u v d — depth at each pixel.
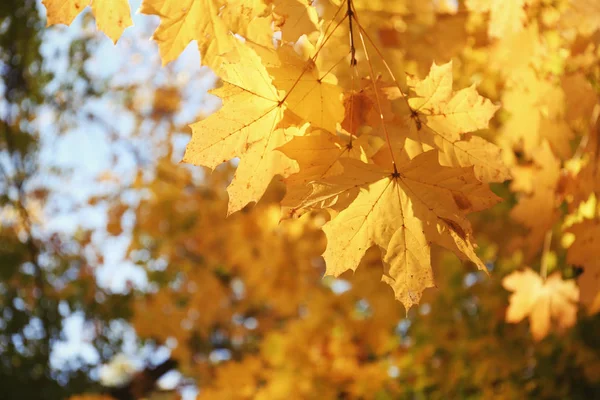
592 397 4.38
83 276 7.07
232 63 1.50
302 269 6.87
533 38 2.45
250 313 9.48
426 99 1.56
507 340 4.61
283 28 1.59
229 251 7.59
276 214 6.66
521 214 2.54
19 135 6.35
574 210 2.37
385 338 5.54
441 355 5.00
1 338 6.29
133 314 7.33
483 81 3.57
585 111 2.30
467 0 2.47
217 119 1.50
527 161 2.70
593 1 2.10
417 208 1.45
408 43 2.62
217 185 8.21
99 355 7.06
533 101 2.49
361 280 5.77
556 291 2.68
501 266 4.82
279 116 1.52
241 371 5.62
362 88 1.56
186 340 7.96
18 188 6.60
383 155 1.50
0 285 6.56
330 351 5.41
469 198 1.44
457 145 1.58
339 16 1.79
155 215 7.87
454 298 5.05
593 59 2.33
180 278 8.34
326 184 1.39
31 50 6.00
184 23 1.57
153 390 7.73
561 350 4.39
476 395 4.65
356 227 1.46
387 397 4.95
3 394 6.11
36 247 6.80
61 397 6.32
